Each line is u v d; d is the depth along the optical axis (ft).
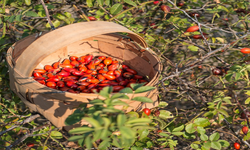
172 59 7.03
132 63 4.74
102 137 1.59
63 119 3.13
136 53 4.54
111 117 1.75
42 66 4.60
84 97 2.85
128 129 1.52
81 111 2.20
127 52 4.75
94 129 1.61
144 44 3.92
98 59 4.88
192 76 5.62
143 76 4.52
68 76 4.43
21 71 3.20
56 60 4.83
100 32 3.12
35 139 4.79
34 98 3.23
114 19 5.13
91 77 4.41
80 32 3.07
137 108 3.25
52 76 4.29
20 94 3.46
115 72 4.56
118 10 4.66
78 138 1.70
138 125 1.80
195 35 4.63
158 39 4.99
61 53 4.86
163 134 3.42
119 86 4.00
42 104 3.18
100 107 1.94
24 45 3.79
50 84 4.04
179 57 6.86
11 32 5.75
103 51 5.12
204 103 4.30
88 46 5.11
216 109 3.48
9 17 4.25
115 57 5.01
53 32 3.06
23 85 3.23
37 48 3.03
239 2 6.02
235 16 7.11
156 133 4.45
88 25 3.19
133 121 1.72
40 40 3.05
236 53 5.97
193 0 6.11
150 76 4.27
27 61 3.09
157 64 3.83
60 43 2.97
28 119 4.00
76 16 7.25
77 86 4.12
